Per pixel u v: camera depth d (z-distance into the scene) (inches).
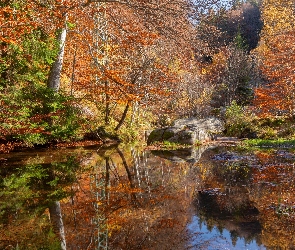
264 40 1546.5
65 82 793.6
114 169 367.2
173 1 493.4
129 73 698.8
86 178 319.9
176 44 522.6
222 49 1311.5
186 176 331.3
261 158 440.5
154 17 498.3
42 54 514.9
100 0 506.9
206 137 673.0
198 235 176.4
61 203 237.6
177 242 166.6
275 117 807.7
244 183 295.9
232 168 370.6
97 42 663.8
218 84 1346.0
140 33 534.9
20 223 196.1
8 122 457.4
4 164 389.4
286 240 166.2
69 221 200.8
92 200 245.1
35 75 536.1
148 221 200.5
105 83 648.4
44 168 366.3
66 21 524.7
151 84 732.7
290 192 260.8
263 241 165.0
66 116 578.9
